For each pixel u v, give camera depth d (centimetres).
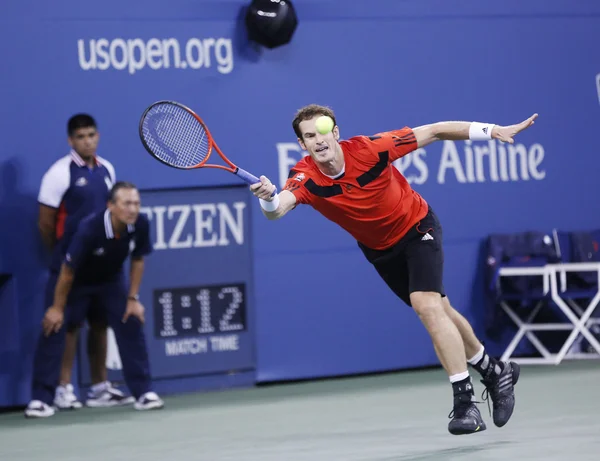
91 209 1270
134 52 1358
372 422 1061
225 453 890
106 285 1266
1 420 1238
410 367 1506
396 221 839
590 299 1554
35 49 1311
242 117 1408
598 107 1602
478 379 1405
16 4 1302
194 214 1381
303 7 1438
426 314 820
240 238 1407
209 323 1390
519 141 1558
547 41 1573
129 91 1355
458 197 1521
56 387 1256
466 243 1525
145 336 1349
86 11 1335
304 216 1445
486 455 793
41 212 1281
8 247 1298
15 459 932
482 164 1536
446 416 1078
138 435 1052
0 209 1296
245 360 1412
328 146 795
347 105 1462
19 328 1305
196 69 1385
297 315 1441
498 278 1498
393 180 843
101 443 1009
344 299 1466
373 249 868
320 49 1448
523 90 1559
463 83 1526
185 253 1375
